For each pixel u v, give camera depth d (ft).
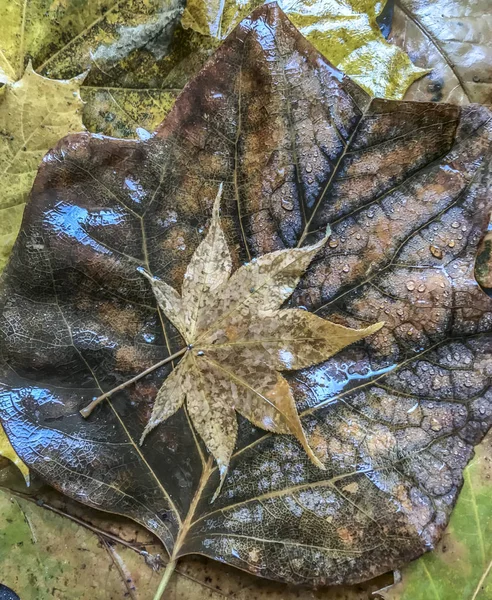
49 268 0.42
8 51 0.49
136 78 0.50
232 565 0.43
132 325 0.43
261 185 0.42
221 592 0.46
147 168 0.42
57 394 0.44
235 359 0.42
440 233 0.42
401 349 0.42
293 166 0.42
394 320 0.42
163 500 0.44
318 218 0.42
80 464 0.44
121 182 0.42
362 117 0.42
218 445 0.43
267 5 0.41
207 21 0.50
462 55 0.52
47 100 0.47
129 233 0.42
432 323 0.42
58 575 0.47
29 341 0.43
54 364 0.43
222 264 0.42
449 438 0.42
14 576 0.46
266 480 0.43
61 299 0.43
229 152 0.42
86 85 0.50
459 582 0.44
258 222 0.42
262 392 0.42
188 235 0.42
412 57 0.53
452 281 0.41
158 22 0.49
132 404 0.44
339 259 0.42
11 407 0.43
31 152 0.48
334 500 0.42
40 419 0.43
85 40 0.50
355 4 0.52
